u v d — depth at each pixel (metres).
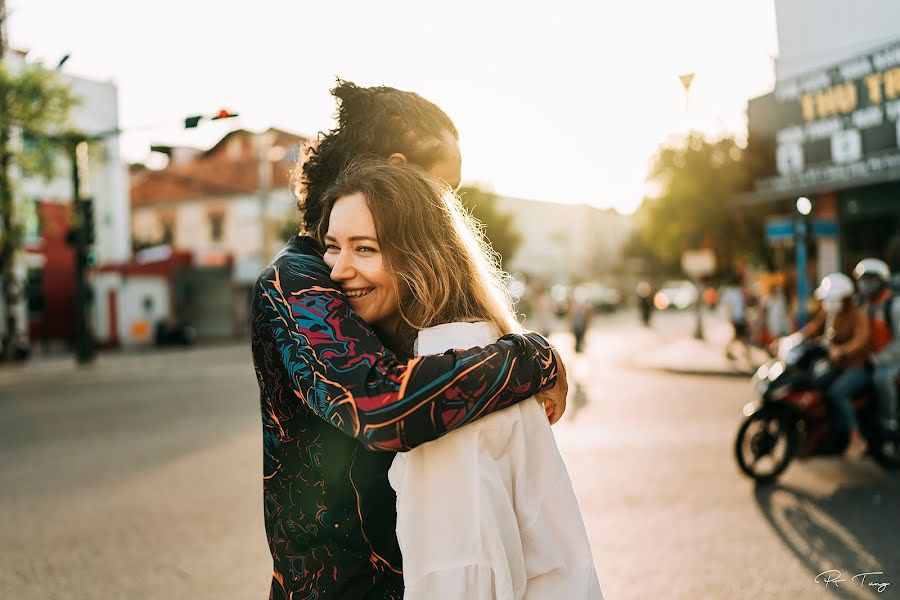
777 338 16.03
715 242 23.23
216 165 38.75
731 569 4.14
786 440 6.12
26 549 4.84
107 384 15.42
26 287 25.86
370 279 1.22
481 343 1.23
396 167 1.28
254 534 5.04
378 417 1.06
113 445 8.45
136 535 5.08
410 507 1.14
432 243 1.24
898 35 11.89
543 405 1.28
